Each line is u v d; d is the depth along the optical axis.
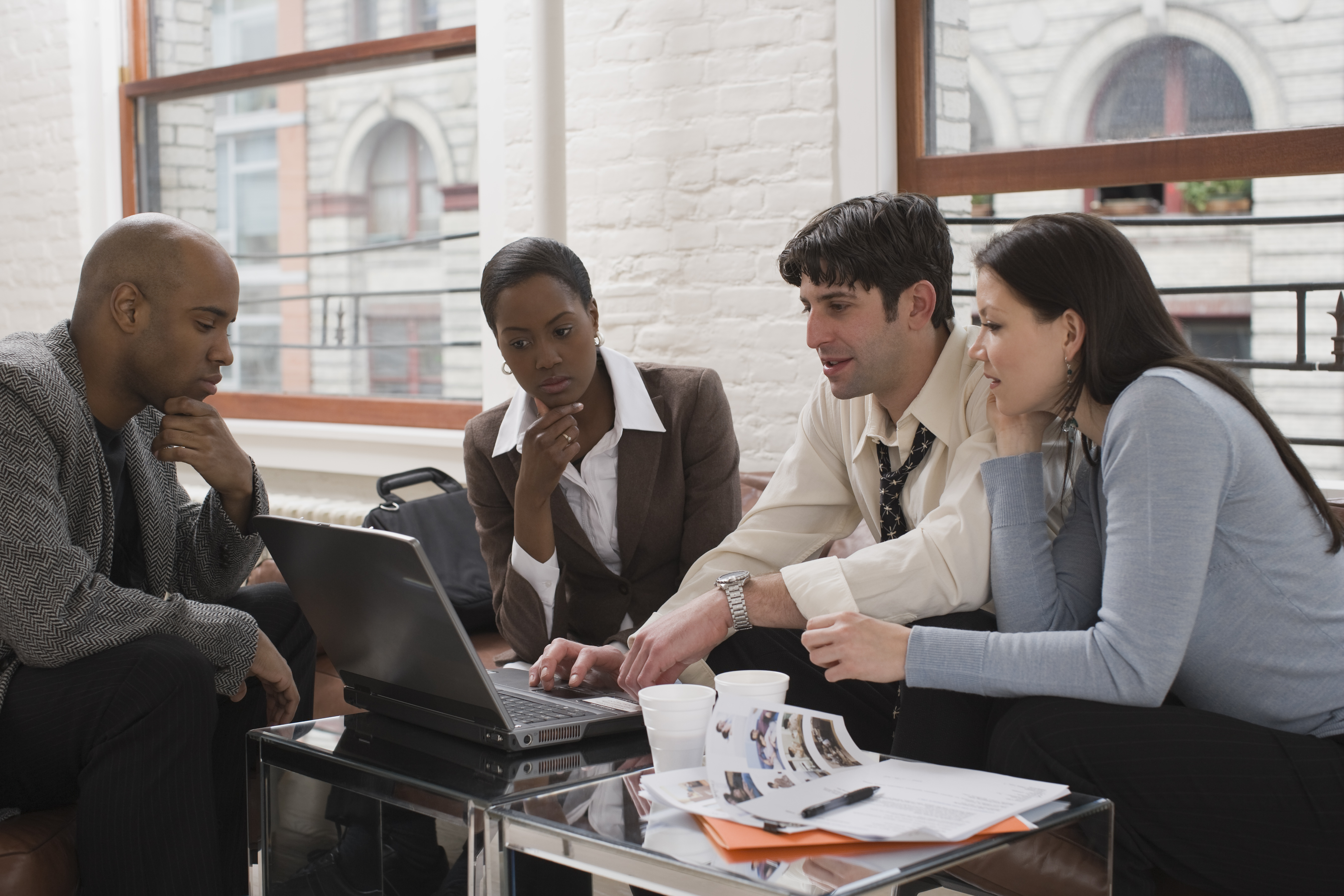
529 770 1.30
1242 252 5.37
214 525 1.89
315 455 3.95
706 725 1.22
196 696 1.54
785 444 2.98
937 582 1.51
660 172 3.14
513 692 1.62
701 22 3.06
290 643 1.94
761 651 1.69
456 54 3.97
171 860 1.50
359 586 1.41
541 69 3.17
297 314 4.37
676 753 1.22
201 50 4.45
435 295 4.07
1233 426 1.29
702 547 2.04
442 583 2.41
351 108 4.20
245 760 1.80
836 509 1.88
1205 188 5.43
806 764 1.13
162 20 4.48
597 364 2.07
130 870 1.49
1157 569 1.26
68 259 4.48
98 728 1.51
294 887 1.42
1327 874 1.21
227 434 1.84
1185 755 1.22
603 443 2.03
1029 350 1.40
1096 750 1.24
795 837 1.00
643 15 3.14
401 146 4.11
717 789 1.07
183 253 1.70
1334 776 1.21
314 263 4.32
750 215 3.02
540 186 3.20
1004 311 1.41
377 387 4.21
